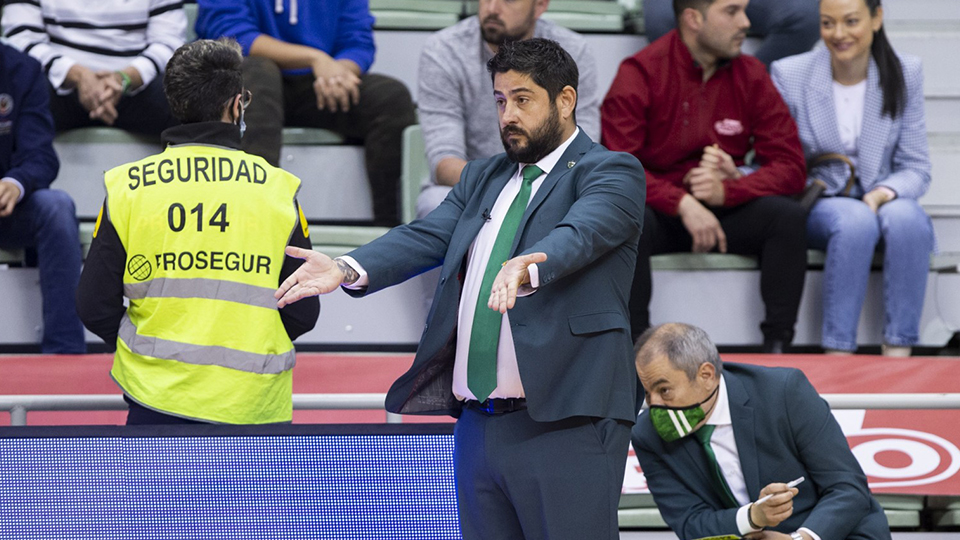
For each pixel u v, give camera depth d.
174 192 9.28
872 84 16.55
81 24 16.84
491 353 7.67
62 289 14.37
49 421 12.57
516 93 7.77
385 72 18.77
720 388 10.44
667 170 15.96
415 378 8.01
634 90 15.79
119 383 9.37
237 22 16.72
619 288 7.79
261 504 9.03
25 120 14.90
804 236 15.16
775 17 18.05
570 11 19.08
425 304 15.48
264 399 9.37
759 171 15.52
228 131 9.58
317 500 9.07
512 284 6.64
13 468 8.90
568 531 7.45
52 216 14.34
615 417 7.53
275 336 9.47
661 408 10.34
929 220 15.59
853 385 13.80
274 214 9.49
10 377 13.09
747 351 16.41
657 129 15.88
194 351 9.19
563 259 6.92
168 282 9.21
